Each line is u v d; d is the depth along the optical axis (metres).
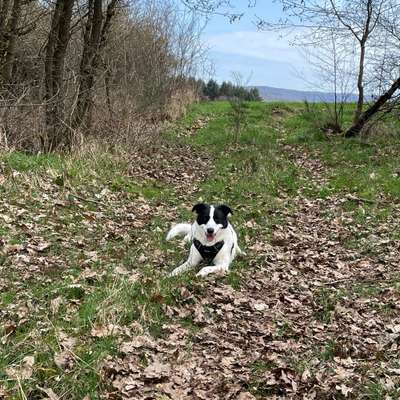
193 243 2.70
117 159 4.64
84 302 2.06
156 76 7.35
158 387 1.63
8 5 4.77
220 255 2.70
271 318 2.21
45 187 3.56
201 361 1.83
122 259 2.64
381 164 5.41
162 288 2.29
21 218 2.96
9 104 4.36
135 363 1.75
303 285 2.59
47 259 2.49
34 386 1.54
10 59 4.91
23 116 4.41
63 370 1.63
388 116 7.02
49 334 1.80
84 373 1.62
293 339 2.04
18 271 2.31
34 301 2.05
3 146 4.08
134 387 1.61
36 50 5.75
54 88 4.72
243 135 7.33
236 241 2.94
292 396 1.65
